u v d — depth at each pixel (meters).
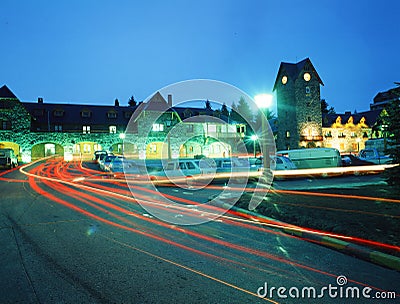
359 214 8.01
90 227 7.90
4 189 16.42
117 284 4.47
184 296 4.11
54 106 54.72
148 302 3.95
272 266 5.20
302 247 6.23
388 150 6.88
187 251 5.97
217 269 5.06
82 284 4.47
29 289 4.30
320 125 56.44
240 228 7.84
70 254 5.77
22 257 5.59
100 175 25.59
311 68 56.59
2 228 7.77
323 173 21.55
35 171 29.84
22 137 45.16
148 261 5.41
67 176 24.81
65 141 47.78
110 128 54.50
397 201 8.49
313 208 9.04
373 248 5.62
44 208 10.63
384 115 6.90
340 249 5.98
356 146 64.00
